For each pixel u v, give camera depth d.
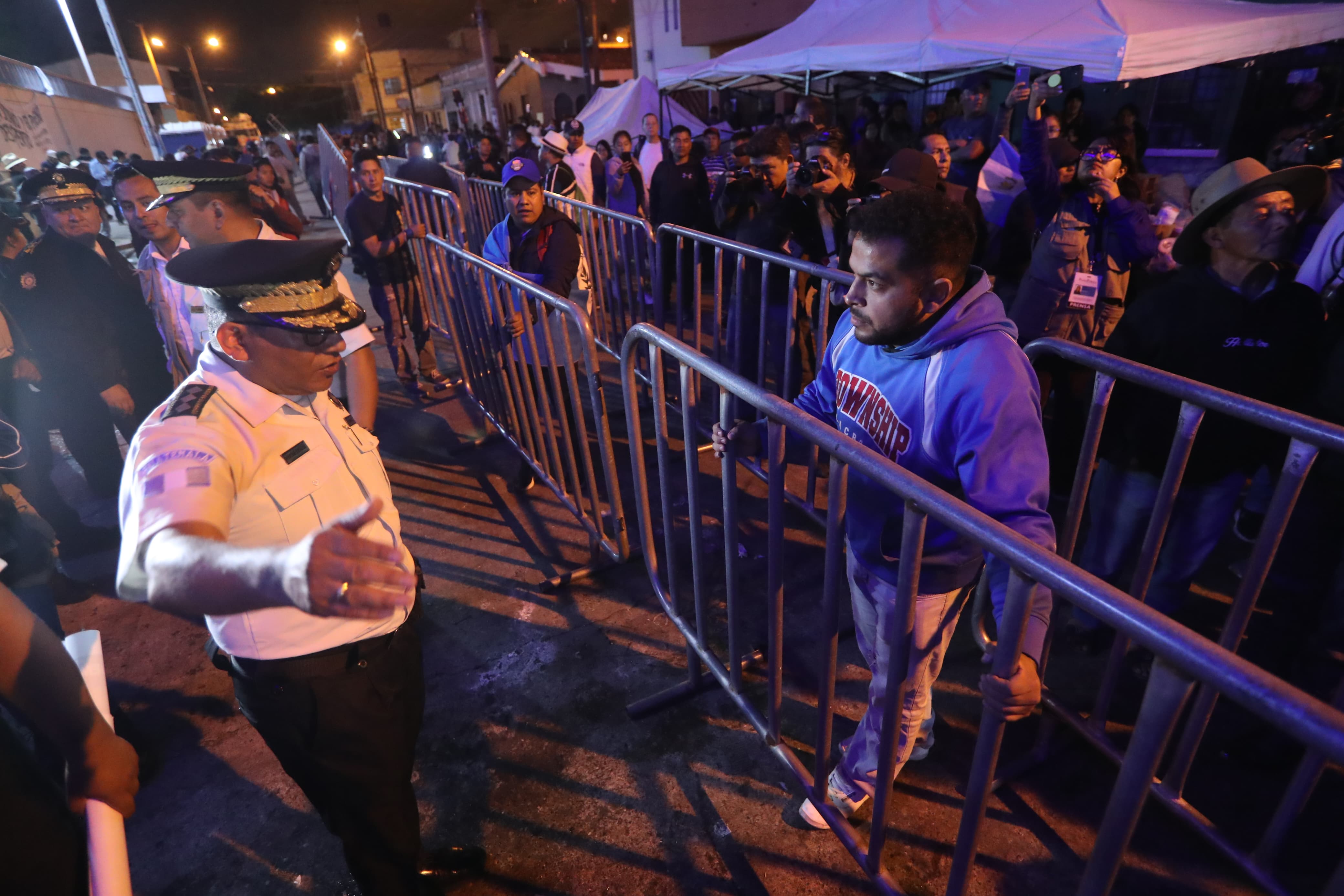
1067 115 6.32
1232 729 2.31
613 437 4.55
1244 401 1.63
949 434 1.40
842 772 1.98
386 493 1.49
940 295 1.36
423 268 6.35
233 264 1.12
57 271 3.29
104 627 3.14
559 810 2.21
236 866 2.11
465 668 2.79
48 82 19.31
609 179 7.59
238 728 2.59
